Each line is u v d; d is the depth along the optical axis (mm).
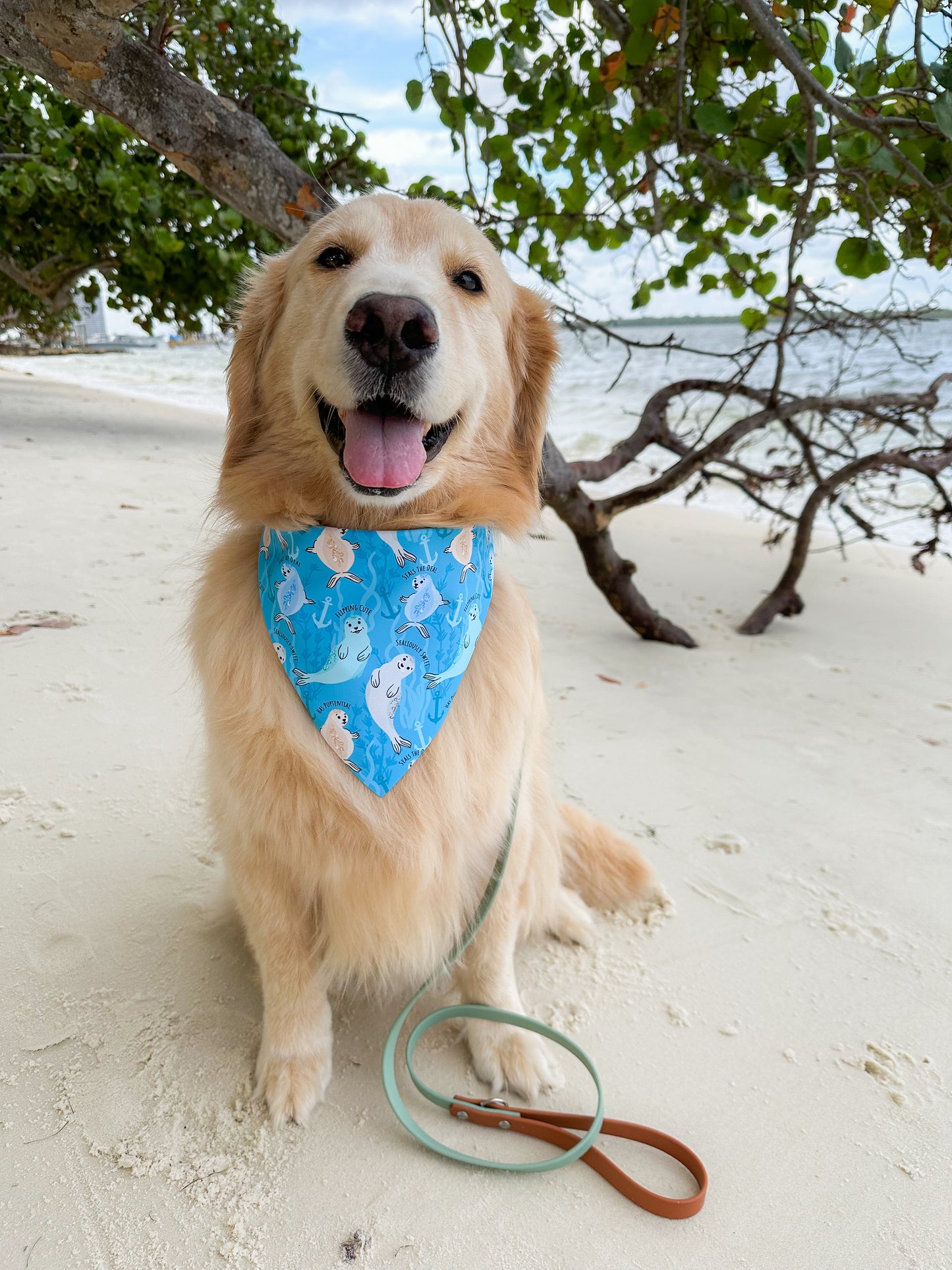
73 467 3062
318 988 723
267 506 729
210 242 4262
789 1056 729
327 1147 642
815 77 1151
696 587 2221
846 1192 614
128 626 1466
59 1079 672
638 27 1126
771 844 1024
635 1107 683
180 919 844
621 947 859
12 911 829
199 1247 562
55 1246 557
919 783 1174
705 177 1305
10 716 1143
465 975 771
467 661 710
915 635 1854
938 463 1771
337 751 667
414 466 671
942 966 831
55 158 3672
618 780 1157
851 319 1533
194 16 1717
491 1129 668
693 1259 567
